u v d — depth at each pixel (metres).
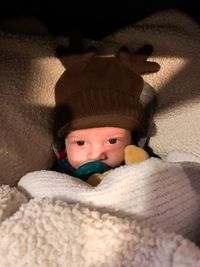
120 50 0.36
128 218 0.30
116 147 0.36
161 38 0.39
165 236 0.28
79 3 0.42
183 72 0.39
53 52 0.38
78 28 0.43
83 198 0.31
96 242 0.29
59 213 0.30
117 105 0.34
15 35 0.37
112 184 0.31
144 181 0.31
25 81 0.36
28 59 0.37
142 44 0.39
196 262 0.27
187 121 0.39
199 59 0.39
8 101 0.35
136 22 0.42
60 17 0.42
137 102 0.35
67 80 0.35
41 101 0.37
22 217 0.30
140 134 0.38
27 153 0.36
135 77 0.36
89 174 0.36
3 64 0.36
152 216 0.31
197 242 0.33
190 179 0.33
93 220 0.29
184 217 0.32
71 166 0.37
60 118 0.36
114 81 0.35
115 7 0.42
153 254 0.28
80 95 0.35
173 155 0.37
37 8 0.42
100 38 0.43
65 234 0.29
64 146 0.38
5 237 0.29
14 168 0.35
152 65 0.36
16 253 0.29
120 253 0.29
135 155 0.36
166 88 0.39
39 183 0.33
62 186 0.32
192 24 0.41
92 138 0.36
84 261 0.29
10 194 0.32
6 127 0.35
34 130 0.36
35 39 0.38
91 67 0.35
